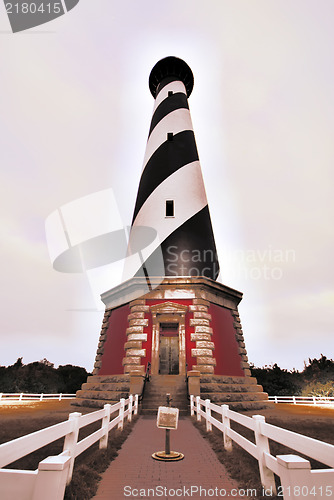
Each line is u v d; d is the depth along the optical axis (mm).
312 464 5051
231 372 15188
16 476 2395
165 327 17062
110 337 16953
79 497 3557
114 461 5188
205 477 4402
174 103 23891
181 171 19578
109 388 14297
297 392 35750
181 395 12523
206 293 15930
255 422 4043
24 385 37469
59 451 5574
